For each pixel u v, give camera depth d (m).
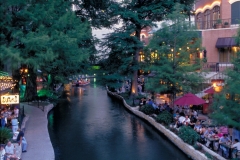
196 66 22.97
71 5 32.47
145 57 26.98
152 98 30.17
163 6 34.53
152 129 23.28
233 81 13.64
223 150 14.52
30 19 22.00
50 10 22.19
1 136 15.66
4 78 21.95
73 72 33.84
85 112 31.02
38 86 45.59
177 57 23.42
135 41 34.66
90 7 35.28
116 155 16.92
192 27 23.38
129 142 19.58
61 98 42.28
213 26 32.72
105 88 53.25
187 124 19.56
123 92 44.06
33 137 18.64
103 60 36.84
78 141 19.80
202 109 24.59
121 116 28.80
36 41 19.42
